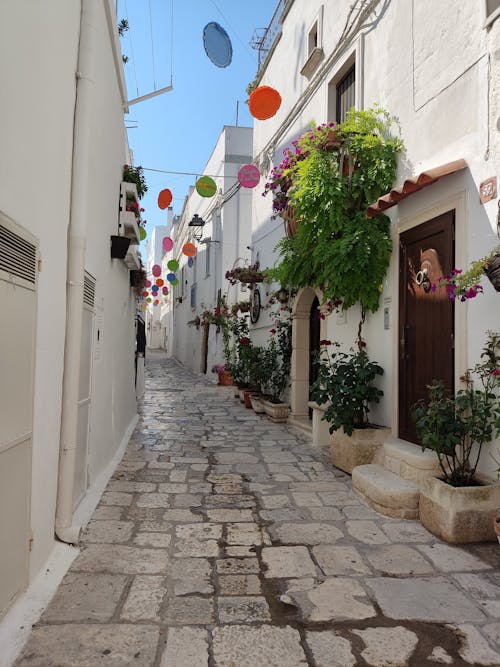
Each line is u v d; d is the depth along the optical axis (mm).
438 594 2893
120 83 6094
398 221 5352
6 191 2240
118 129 6184
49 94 2922
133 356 8906
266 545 3564
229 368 13180
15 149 2346
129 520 3998
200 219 14086
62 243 3367
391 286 5465
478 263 3549
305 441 7387
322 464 5969
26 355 2580
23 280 2514
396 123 5574
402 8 5445
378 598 2838
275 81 10727
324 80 7824
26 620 2459
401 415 5246
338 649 2363
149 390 14367
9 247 2311
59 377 3346
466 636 2482
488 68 3930
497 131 3809
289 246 7250
